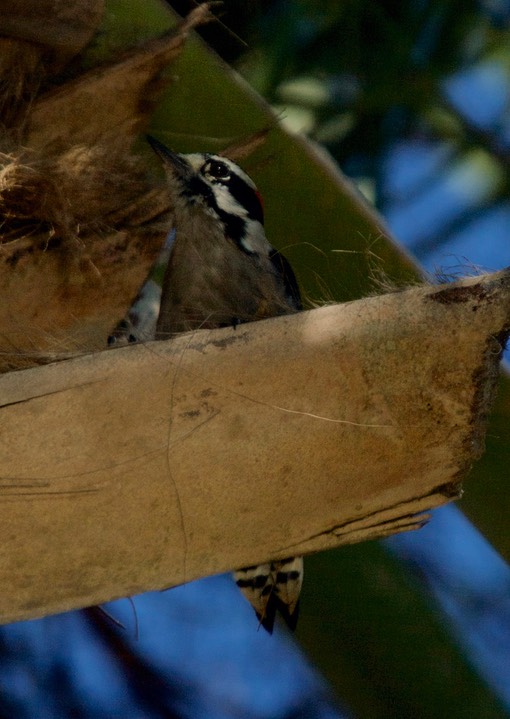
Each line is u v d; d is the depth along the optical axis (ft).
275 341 17.88
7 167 20.88
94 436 17.81
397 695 21.25
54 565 18.66
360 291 22.80
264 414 17.98
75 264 21.52
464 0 31.45
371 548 21.89
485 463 21.83
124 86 21.34
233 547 19.26
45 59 21.74
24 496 17.94
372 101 29.45
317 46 29.50
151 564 19.10
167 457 18.01
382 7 31.27
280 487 18.54
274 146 22.72
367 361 17.87
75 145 21.75
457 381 17.93
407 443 18.33
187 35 21.15
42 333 21.70
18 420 17.61
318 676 21.54
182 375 17.83
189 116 23.02
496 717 21.12
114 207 21.80
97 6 21.50
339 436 18.17
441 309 17.74
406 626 21.44
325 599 21.59
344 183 22.81
